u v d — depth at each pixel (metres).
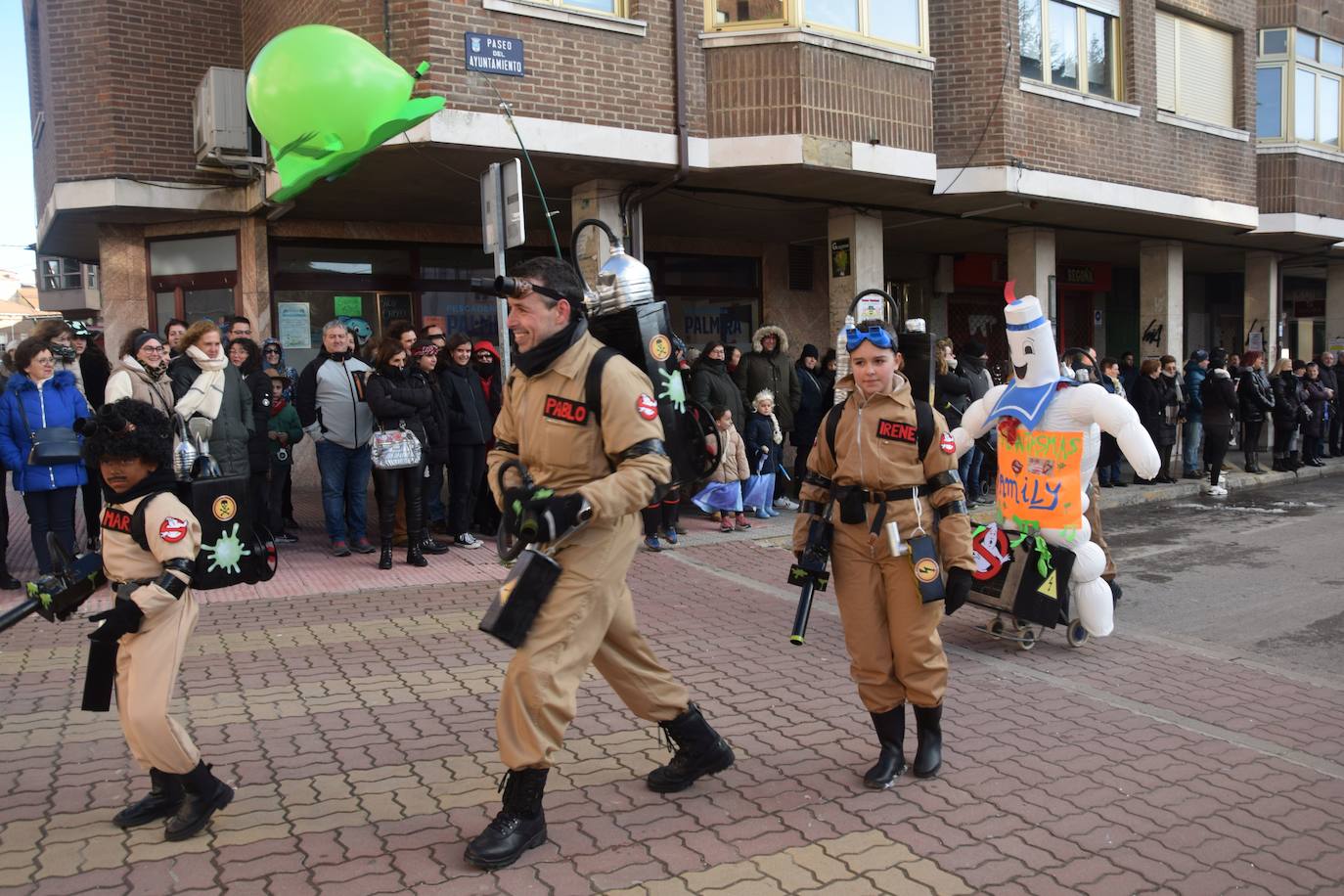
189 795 3.49
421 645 5.93
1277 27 16.47
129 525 3.42
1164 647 6.25
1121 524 10.98
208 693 5.05
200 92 10.35
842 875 3.29
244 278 11.16
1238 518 11.34
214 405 7.23
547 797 3.86
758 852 3.44
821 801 3.86
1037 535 5.89
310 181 4.52
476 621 6.46
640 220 10.43
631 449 3.31
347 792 3.86
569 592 3.30
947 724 4.77
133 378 7.09
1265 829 3.71
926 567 3.82
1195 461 14.34
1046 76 12.44
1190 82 14.63
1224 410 13.02
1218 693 5.34
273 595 7.15
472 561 8.27
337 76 4.21
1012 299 6.06
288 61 4.22
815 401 11.34
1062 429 5.82
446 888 3.16
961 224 13.59
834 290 12.19
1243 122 15.24
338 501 8.50
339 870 3.27
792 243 14.67
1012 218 13.41
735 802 3.84
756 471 10.25
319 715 4.73
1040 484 5.88
